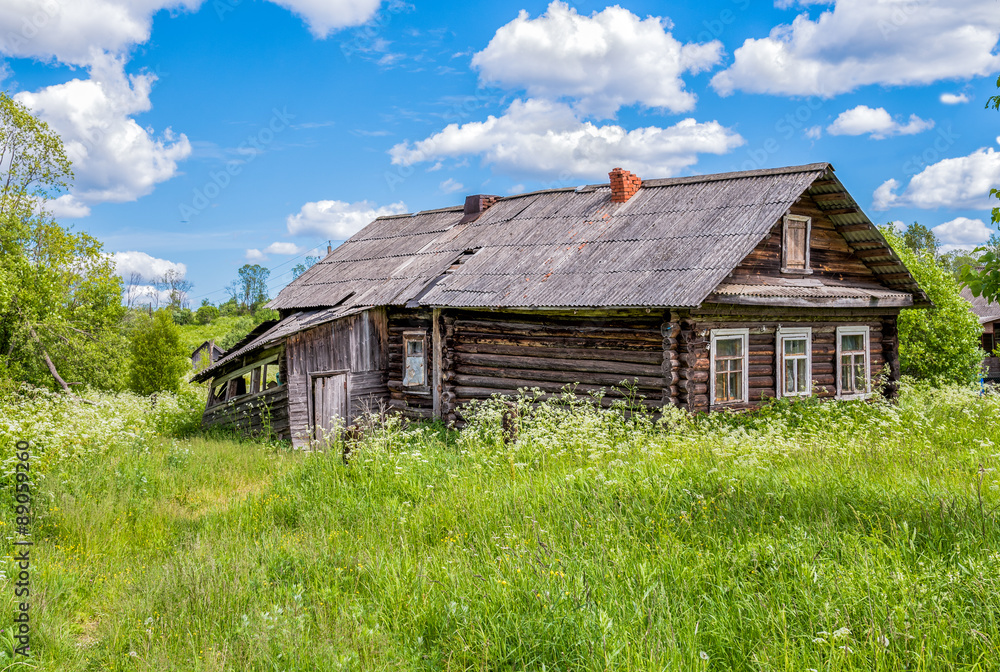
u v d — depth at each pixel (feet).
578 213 56.95
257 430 54.13
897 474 24.81
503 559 18.26
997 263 20.85
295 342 51.75
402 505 26.13
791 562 16.67
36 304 73.82
